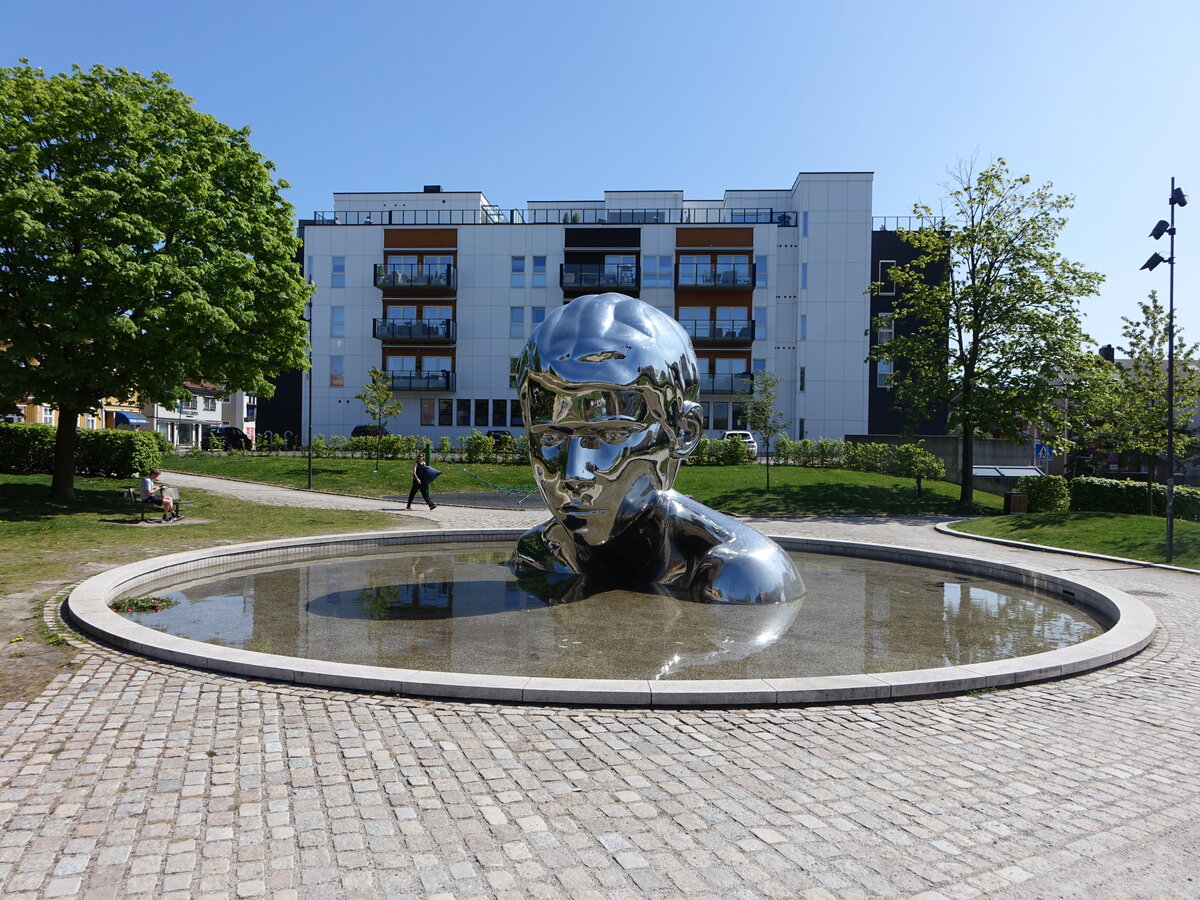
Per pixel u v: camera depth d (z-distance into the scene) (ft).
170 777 12.47
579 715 15.75
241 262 56.18
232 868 9.79
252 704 16.05
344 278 155.22
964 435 84.48
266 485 87.56
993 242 84.17
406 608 25.59
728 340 150.20
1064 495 77.15
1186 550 45.57
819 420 150.51
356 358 155.63
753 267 148.87
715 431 152.56
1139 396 77.46
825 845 10.69
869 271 149.79
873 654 20.89
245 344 60.49
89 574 31.42
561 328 24.52
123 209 52.75
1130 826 11.46
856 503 81.87
